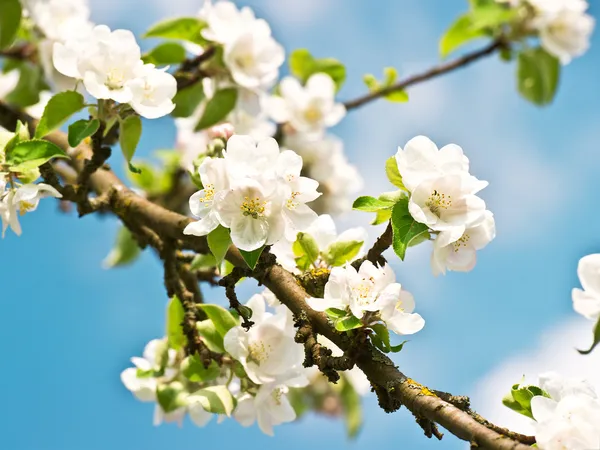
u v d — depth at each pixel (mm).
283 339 1371
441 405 1233
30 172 1386
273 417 1396
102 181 1487
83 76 1385
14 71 1640
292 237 1291
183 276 1468
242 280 1414
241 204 1285
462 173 1278
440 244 1276
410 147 1288
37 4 1580
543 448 1241
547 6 1729
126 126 1397
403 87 1744
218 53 1586
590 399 1264
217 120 1587
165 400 1447
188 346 1408
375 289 1289
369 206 1285
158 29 1578
